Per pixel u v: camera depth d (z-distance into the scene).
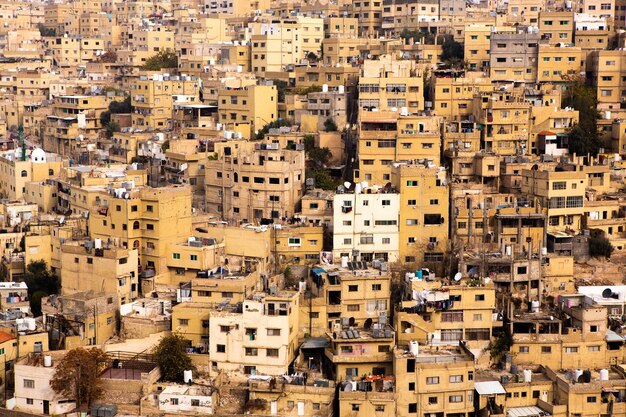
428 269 159.62
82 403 131.75
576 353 141.88
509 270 152.62
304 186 185.88
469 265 153.25
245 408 130.38
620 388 133.62
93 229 166.38
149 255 163.00
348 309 146.25
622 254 171.88
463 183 183.38
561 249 168.50
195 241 161.38
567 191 173.25
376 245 165.88
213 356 137.88
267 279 152.62
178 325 142.25
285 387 130.38
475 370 138.75
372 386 130.88
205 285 146.25
